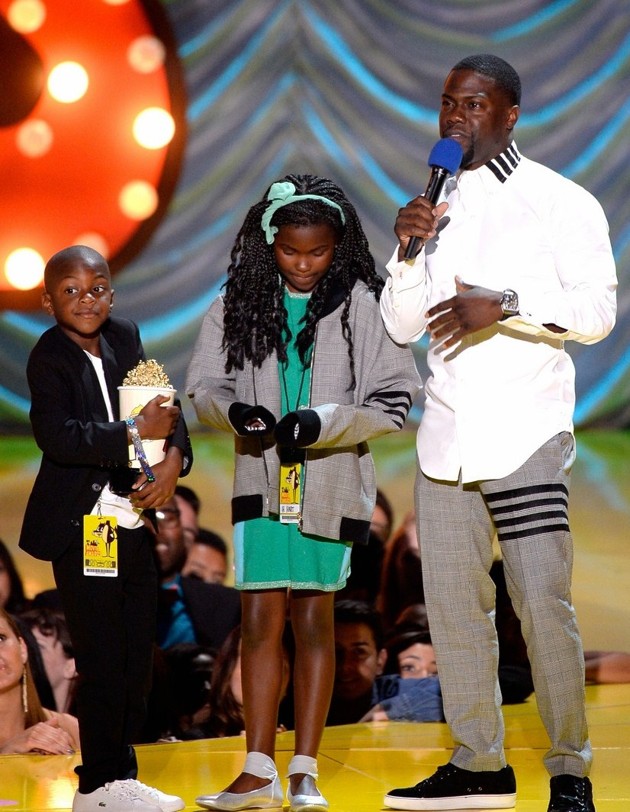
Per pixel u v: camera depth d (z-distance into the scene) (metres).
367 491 10.79
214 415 10.36
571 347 29.88
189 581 15.91
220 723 13.77
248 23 28.67
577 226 9.73
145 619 10.39
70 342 10.23
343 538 10.43
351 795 10.72
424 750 12.66
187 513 17.38
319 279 10.66
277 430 9.77
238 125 28.84
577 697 9.59
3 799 10.66
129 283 28.73
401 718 14.19
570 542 9.70
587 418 29.86
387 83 29.02
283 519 10.33
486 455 9.69
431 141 29.23
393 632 15.11
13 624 13.52
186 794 10.88
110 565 9.91
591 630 16.66
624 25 29.17
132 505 10.15
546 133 29.20
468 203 10.02
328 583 10.48
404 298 10.13
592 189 29.33
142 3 28.22
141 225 28.61
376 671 14.66
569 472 10.02
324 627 10.60
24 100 27.95
